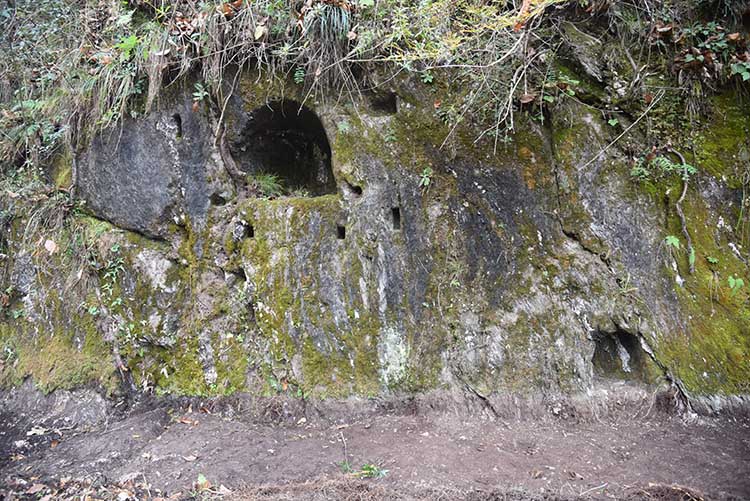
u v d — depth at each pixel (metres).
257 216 4.60
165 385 4.70
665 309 4.21
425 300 4.39
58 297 5.05
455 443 3.81
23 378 4.96
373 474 3.40
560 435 3.91
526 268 4.40
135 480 3.51
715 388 4.02
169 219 4.86
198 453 3.81
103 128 4.90
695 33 4.39
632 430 3.92
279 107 4.77
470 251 4.44
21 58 5.93
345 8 4.34
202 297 4.72
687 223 4.34
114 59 4.78
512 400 4.21
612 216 4.33
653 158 4.36
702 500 3.00
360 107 4.57
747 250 4.32
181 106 4.76
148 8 4.96
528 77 4.37
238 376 4.54
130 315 4.82
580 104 4.42
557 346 4.27
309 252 4.48
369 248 4.43
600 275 4.28
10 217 5.41
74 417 4.59
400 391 4.29
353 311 4.41
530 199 4.42
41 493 3.43
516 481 3.29
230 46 4.55
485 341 4.34
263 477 3.45
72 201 5.14
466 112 4.43
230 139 4.80
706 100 4.47
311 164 5.38
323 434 4.06
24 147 5.58
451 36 4.21
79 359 4.84
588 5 4.44
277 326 4.46
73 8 5.70
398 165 4.47
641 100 4.41
